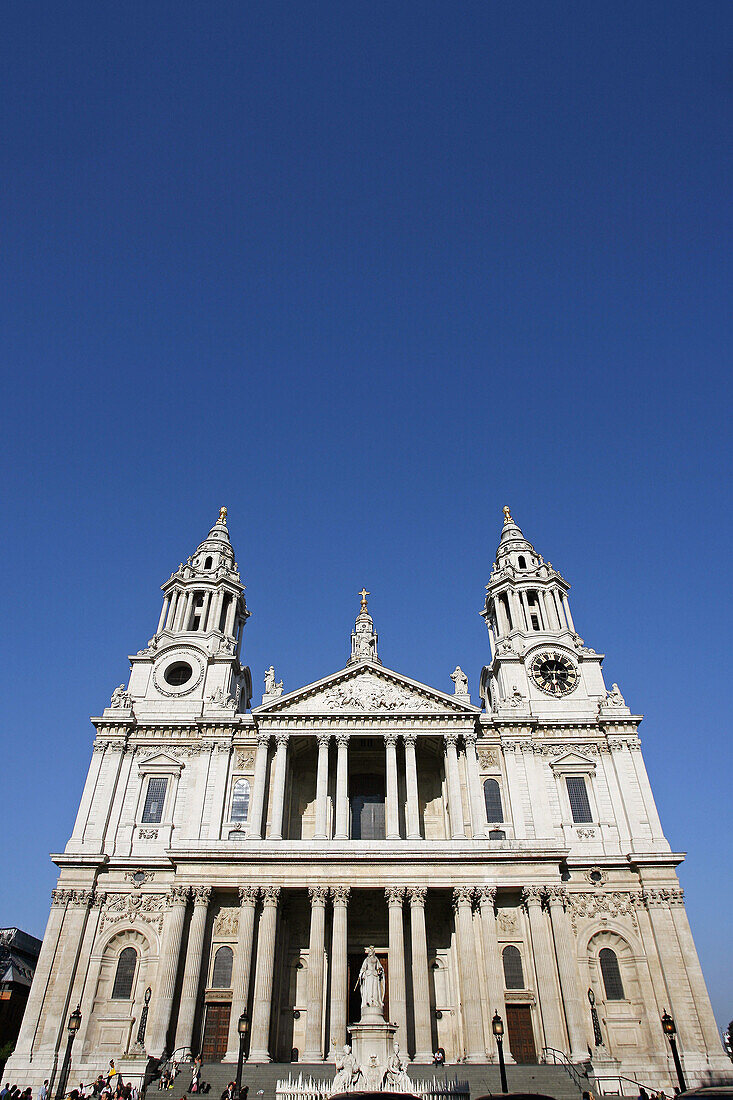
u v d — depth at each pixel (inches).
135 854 2664.9
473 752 2837.1
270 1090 1936.5
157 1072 2073.1
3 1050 2878.9
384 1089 1628.9
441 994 2487.7
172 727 2935.5
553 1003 2279.8
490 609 3604.8
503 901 2529.5
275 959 2439.7
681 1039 2336.4
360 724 2849.4
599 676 3134.8
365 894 2640.3
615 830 2733.8
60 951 2485.2
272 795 2726.4
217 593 3427.7
